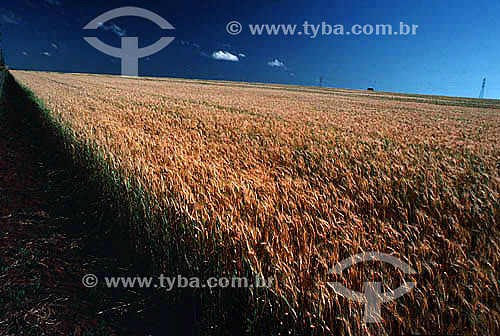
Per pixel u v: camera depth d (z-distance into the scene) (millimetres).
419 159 6965
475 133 13711
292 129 10867
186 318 3127
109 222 5117
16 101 22359
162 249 3764
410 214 3908
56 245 4312
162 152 5398
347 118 16359
